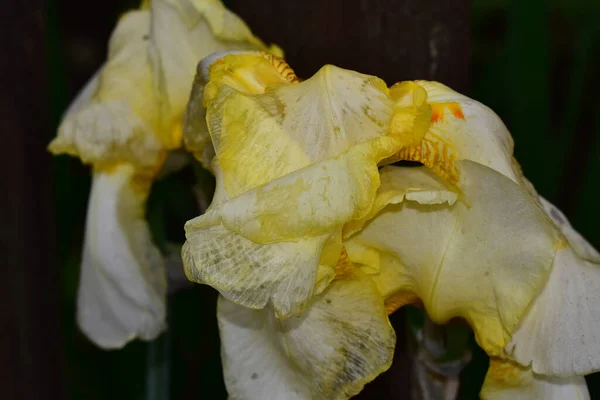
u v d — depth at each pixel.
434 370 0.57
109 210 0.60
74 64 0.89
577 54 0.80
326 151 0.52
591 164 0.75
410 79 0.55
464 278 0.53
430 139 0.54
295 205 0.51
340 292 0.53
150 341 0.67
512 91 0.74
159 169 0.60
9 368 0.64
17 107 0.62
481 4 0.86
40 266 0.64
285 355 0.54
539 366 0.53
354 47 0.55
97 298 0.61
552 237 0.52
